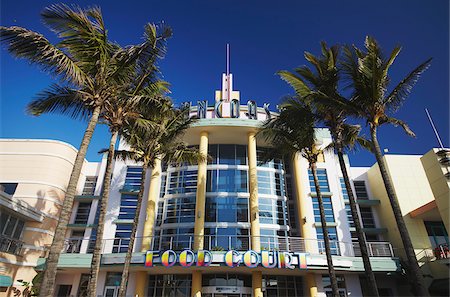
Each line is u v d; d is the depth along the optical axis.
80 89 12.24
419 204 28.22
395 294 25.94
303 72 16.25
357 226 13.69
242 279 24.16
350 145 17.91
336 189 29.70
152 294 24.39
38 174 28.83
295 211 28.92
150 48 13.48
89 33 11.94
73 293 24.92
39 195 27.97
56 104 13.17
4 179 28.41
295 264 21.91
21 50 10.48
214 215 26.66
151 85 15.31
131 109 14.71
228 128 28.83
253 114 31.08
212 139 30.55
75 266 23.14
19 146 29.97
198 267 22.09
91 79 12.27
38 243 26.03
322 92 15.48
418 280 10.88
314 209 28.78
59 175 29.72
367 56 13.86
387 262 24.00
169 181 29.39
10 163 29.14
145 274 24.41
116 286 24.61
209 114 31.48
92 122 11.68
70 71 11.03
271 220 27.12
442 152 21.83
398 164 30.28
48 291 8.66
